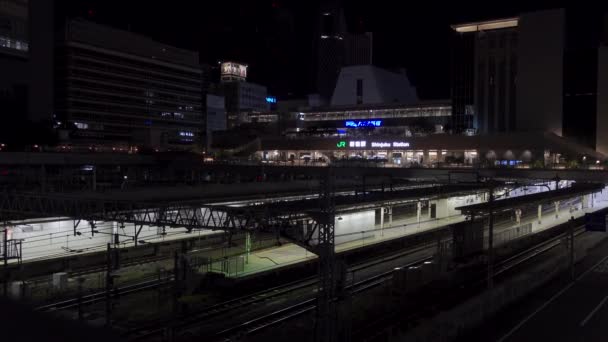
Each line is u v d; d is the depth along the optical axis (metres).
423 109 159.38
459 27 136.75
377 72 181.50
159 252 44.31
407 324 27.23
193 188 57.50
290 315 29.16
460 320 24.67
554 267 37.72
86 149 134.12
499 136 114.69
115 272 37.50
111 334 3.53
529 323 26.58
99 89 162.25
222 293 33.69
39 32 138.25
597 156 110.31
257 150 141.75
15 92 131.00
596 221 37.09
